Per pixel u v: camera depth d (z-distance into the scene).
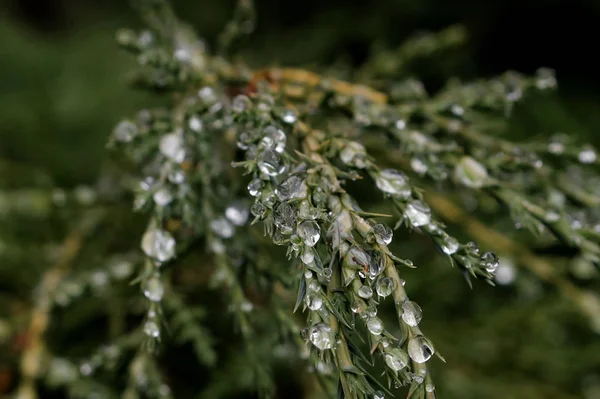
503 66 0.65
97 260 0.34
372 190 0.35
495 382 0.36
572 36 0.62
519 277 0.35
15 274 0.37
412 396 0.21
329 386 0.24
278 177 0.23
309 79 0.28
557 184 0.28
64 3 0.69
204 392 0.31
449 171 0.26
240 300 0.25
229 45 0.30
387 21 0.61
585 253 0.25
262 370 0.25
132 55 0.27
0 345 0.32
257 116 0.24
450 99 0.28
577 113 0.54
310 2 0.64
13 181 0.44
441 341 0.37
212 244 0.25
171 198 0.25
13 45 0.54
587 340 0.40
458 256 0.23
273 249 0.32
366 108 0.26
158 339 0.24
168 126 0.26
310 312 0.21
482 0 0.62
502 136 0.48
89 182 0.47
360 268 0.21
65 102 0.49
